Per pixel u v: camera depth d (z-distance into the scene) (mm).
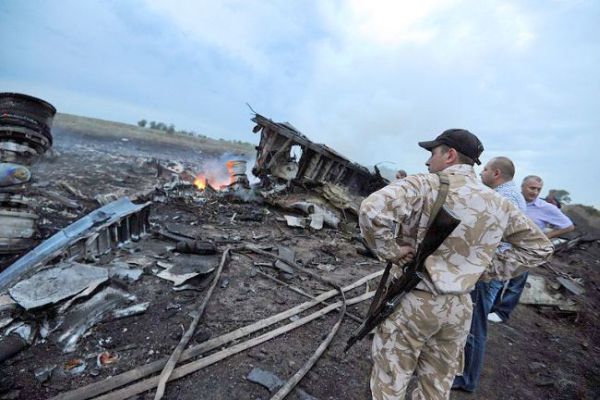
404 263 1788
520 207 2713
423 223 1672
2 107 3512
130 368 2484
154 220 6426
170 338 2873
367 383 2719
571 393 3139
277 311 3625
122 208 4926
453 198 1617
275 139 10023
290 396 2418
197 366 2527
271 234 6824
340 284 4664
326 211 8539
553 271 7309
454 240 1604
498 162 2838
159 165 11109
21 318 2770
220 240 5535
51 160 9977
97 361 2510
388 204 1602
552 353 3910
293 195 9508
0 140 3590
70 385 2270
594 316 5422
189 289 3744
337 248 6426
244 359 2738
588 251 10570
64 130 17172
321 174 10047
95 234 4051
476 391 2902
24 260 3502
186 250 4723
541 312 5230
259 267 4750
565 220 3789
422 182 1672
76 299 3041
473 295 2678
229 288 3951
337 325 3422
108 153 13062
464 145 1748
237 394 2365
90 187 7965
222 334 3055
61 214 5934
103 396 2164
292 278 4594
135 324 3000
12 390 2164
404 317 1735
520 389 3074
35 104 3660
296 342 3100
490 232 1607
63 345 2617
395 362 1783
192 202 8352
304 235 7152
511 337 4062
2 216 3672
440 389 1791
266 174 10297
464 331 1729
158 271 4031
